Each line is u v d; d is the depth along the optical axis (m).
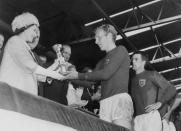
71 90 4.18
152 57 15.78
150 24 11.70
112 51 3.05
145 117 3.35
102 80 3.00
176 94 3.63
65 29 11.39
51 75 2.54
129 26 12.77
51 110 1.67
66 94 3.77
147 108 3.34
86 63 13.95
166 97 3.36
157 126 3.30
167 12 12.16
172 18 11.52
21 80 2.36
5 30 8.89
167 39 14.33
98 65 3.26
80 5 10.62
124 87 2.96
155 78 3.40
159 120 3.33
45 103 1.65
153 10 12.08
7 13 10.06
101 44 3.12
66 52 4.56
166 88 3.39
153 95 3.39
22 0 9.69
